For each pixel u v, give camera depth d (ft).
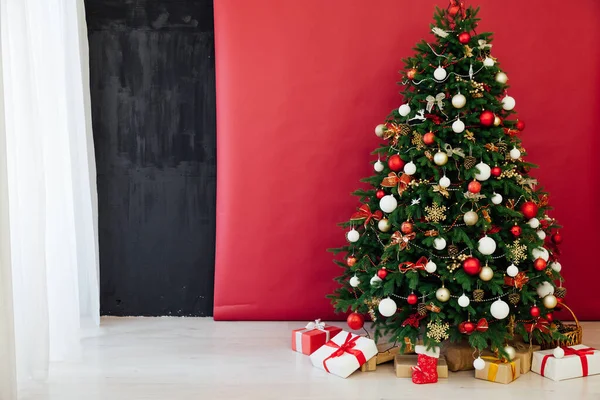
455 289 9.25
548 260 9.92
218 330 11.60
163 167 12.44
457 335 9.27
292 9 11.82
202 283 12.56
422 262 9.13
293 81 11.88
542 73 11.88
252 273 12.13
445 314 9.38
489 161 9.26
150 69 12.33
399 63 11.86
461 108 9.46
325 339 10.31
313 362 9.66
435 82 9.51
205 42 12.35
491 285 9.00
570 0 11.83
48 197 9.87
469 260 8.89
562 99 11.92
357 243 10.03
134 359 9.93
